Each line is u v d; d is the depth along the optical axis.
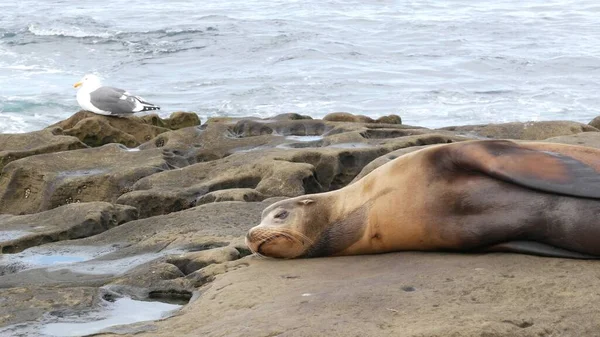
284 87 26.97
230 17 43.66
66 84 27.56
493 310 5.88
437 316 5.84
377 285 6.57
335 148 13.14
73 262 9.04
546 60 31.50
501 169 6.73
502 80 28.23
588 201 6.50
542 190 6.54
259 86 27.16
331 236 7.57
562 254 6.67
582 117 22.73
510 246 6.84
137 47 34.53
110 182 12.95
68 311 7.26
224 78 28.77
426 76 29.06
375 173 7.54
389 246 7.39
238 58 32.53
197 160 14.42
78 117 17.72
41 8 50.72
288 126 15.54
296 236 7.60
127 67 31.02
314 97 25.66
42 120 22.50
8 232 10.45
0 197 13.47
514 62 31.20
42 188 13.23
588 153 6.85
